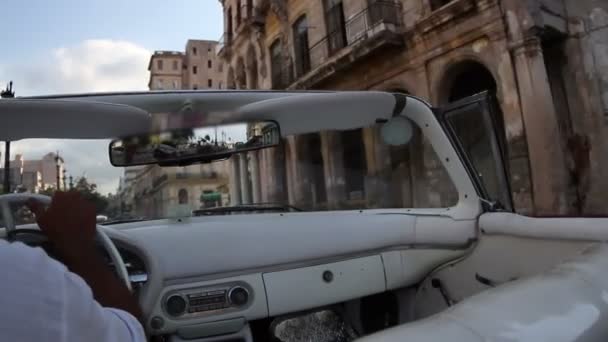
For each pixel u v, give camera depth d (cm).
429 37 1154
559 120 1012
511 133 956
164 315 179
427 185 245
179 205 224
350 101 225
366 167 258
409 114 241
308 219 227
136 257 182
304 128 244
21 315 49
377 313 230
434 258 228
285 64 1783
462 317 82
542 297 88
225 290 189
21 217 154
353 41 1373
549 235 184
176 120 201
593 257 113
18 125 172
